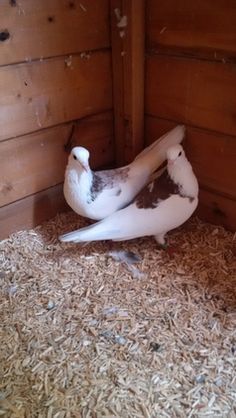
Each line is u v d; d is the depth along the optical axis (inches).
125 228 47.4
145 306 44.6
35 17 45.0
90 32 50.6
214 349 40.0
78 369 38.8
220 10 42.9
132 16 48.6
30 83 47.6
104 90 55.6
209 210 55.3
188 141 53.0
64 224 56.7
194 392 36.7
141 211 47.8
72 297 45.9
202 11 44.5
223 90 46.5
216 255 50.7
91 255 51.3
